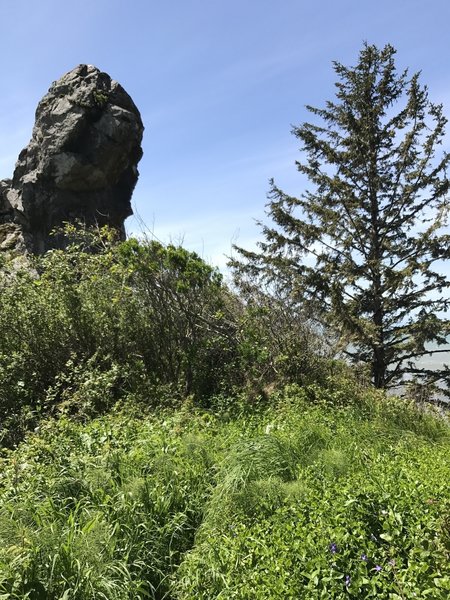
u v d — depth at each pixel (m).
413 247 15.55
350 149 16.64
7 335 8.13
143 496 4.16
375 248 16.17
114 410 6.68
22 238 15.73
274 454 5.11
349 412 7.56
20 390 7.41
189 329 8.65
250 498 4.30
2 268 8.69
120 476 4.39
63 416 5.96
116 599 3.13
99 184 15.75
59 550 3.18
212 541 3.75
